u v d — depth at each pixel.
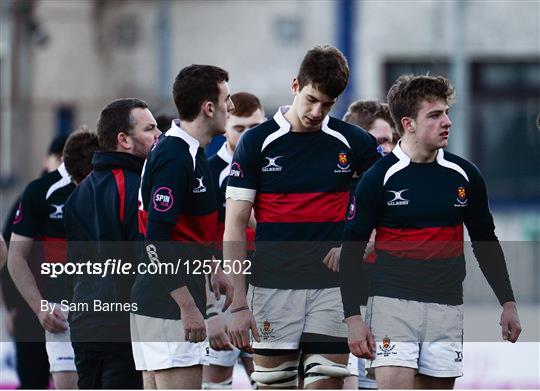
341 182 21.00
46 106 60.19
